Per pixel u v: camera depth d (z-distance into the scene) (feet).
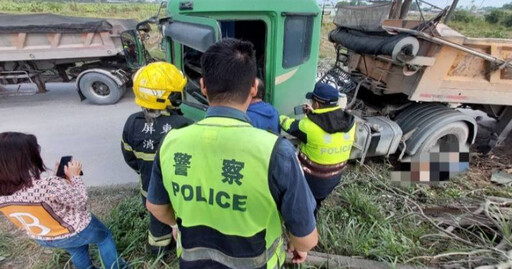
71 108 19.70
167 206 4.16
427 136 11.98
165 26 9.41
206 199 3.42
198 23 7.90
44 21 19.57
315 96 7.68
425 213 10.26
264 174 3.19
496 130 14.39
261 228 3.50
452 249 8.45
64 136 15.60
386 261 7.80
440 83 11.41
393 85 12.37
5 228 9.34
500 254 7.89
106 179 12.01
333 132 7.60
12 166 5.14
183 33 8.31
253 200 3.30
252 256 3.61
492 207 9.82
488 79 11.74
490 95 12.01
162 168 3.65
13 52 18.49
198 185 3.40
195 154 3.36
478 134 15.83
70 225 6.00
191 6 8.43
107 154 13.94
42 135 15.62
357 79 14.26
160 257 7.54
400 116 13.12
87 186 11.44
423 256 7.99
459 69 11.43
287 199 3.35
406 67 10.69
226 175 3.26
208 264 3.70
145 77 6.16
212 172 3.31
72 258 6.97
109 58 21.53
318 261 7.81
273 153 3.20
